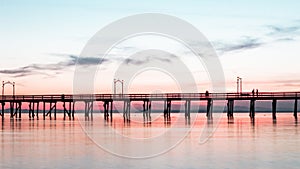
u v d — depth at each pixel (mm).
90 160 30500
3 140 42750
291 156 31828
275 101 78000
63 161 30031
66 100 76375
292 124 67688
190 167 27984
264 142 40438
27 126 63375
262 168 27594
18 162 29703
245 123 71312
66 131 53844
